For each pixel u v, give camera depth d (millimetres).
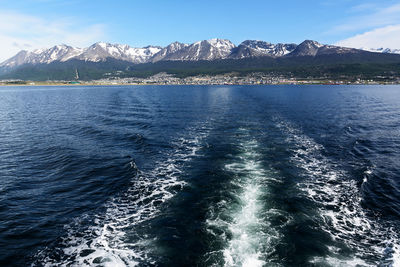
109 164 28984
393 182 23641
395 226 16531
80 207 19516
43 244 15148
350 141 39156
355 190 21703
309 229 15922
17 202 20391
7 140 40625
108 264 13352
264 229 15859
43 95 155500
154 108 84250
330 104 95250
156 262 13422
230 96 138250
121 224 17062
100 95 150500
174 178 24594
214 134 43906
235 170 26312
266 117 63625
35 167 28438
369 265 12836
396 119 60656
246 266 12711
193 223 16812
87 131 47281
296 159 30047
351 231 15859
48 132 46750
